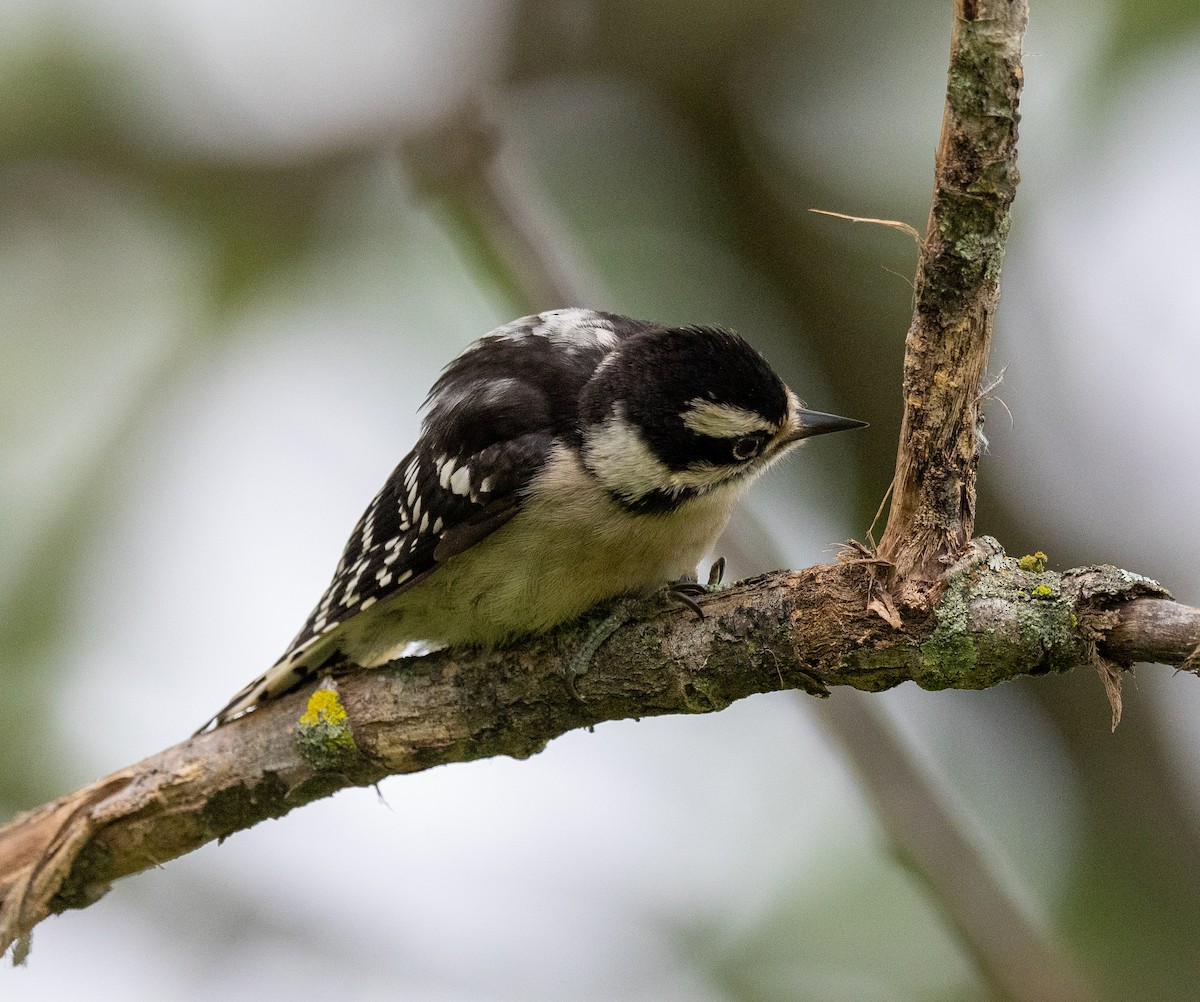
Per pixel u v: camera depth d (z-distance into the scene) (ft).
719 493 26.48
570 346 27.53
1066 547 38.42
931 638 20.18
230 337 39.86
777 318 41.55
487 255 33.78
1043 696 37.65
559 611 24.95
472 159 32.86
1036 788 37.65
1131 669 19.74
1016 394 38.63
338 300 40.32
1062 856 36.42
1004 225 19.11
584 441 25.62
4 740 35.83
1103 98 37.22
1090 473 38.58
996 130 18.47
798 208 41.37
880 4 41.04
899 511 20.48
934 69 41.19
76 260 40.42
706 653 21.93
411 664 24.40
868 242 40.88
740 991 34.04
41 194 40.32
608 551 25.11
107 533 38.11
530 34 39.70
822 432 27.58
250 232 40.32
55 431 39.14
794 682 21.49
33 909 23.38
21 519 37.99
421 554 25.59
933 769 33.40
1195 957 34.47
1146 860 36.06
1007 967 28.78
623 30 40.45
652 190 42.09
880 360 40.40
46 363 39.65
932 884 29.30
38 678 36.52
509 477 25.34
